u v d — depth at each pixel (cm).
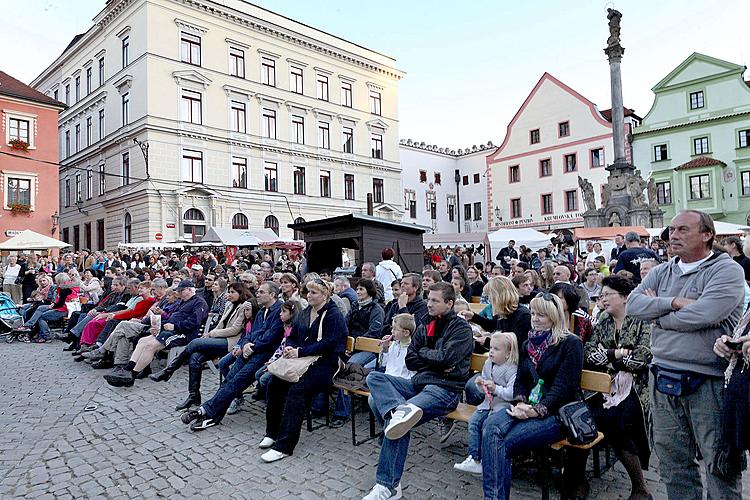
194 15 3178
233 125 3353
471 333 483
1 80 2903
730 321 310
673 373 319
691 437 329
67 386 790
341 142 4028
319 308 574
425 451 520
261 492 436
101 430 595
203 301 831
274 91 3575
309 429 584
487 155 5062
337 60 4025
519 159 4597
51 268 1884
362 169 4188
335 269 1373
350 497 424
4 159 2797
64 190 3953
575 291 493
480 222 5294
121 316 935
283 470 479
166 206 2983
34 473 481
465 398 570
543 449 394
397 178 4494
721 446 294
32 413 657
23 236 2006
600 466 480
